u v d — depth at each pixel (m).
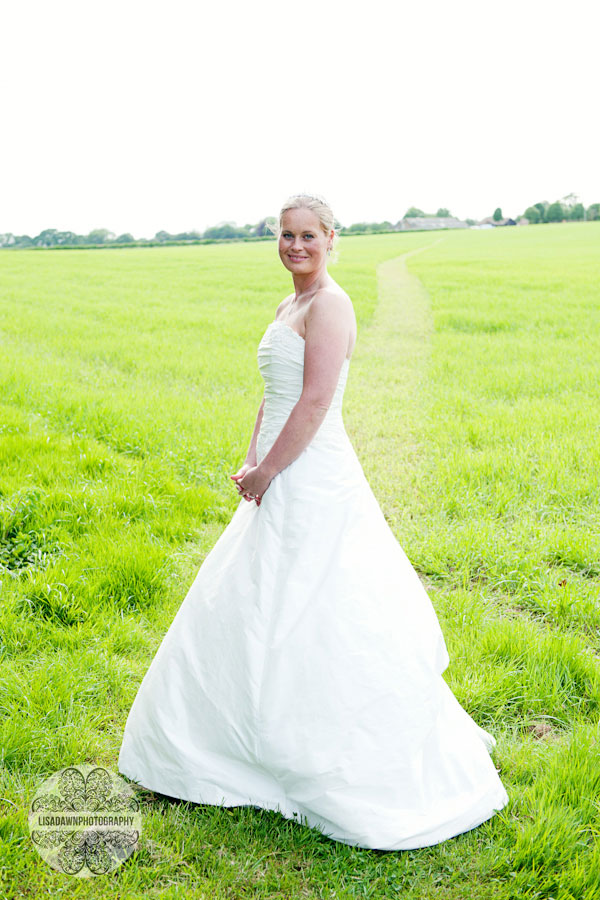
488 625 4.27
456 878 2.65
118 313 18.20
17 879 2.57
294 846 2.74
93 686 3.56
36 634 3.96
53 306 19.25
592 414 8.89
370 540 3.00
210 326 16.56
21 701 3.42
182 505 5.90
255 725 2.73
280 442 2.89
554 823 2.76
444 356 13.07
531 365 12.23
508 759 3.24
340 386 3.02
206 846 2.73
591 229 74.75
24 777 3.03
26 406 8.62
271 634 2.78
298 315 2.93
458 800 2.86
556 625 4.41
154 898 2.54
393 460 7.52
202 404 9.41
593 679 3.73
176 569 4.82
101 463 6.53
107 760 3.17
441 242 65.44
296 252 2.85
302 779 2.71
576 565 5.11
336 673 2.72
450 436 8.16
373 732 2.73
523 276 27.20
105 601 4.36
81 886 2.55
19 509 5.16
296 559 2.84
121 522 5.34
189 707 2.90
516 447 7.65
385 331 16.45
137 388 10.44
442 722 3.03
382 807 2.72
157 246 84.69
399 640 2.86
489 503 6.26
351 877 2.64
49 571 4.45
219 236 97.38
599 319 16.88
